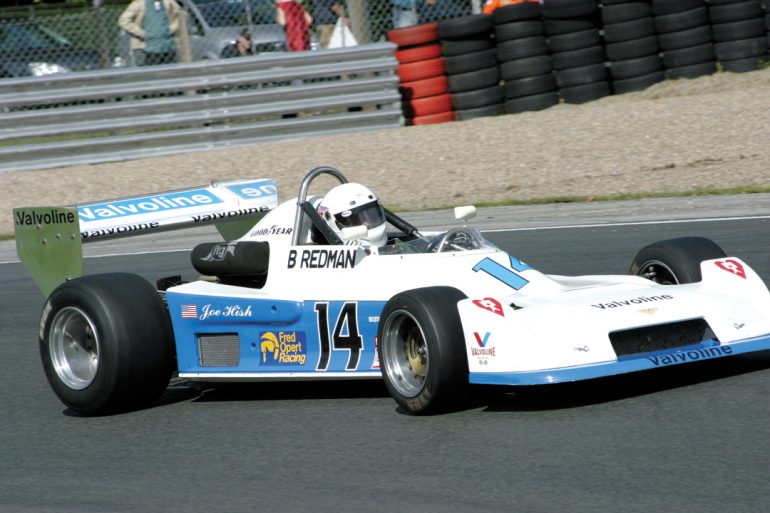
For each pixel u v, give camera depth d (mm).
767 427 17484
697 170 47500
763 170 46094
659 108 55875
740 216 38969
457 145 55031
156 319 23172
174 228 27781
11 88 56094
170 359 23422
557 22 59281
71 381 23391
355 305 22125
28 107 58969
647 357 19312
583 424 18625
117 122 57250
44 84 56344
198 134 58281
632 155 50406
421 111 60406
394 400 21719
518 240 39469
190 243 45875
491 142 54750
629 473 16109
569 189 47719
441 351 19375
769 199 41500
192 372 24047
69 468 19484
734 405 18781
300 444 19438
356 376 21734
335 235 24172
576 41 59312
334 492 16719
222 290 24234
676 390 20078
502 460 17266
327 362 22359
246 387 25047
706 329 20297
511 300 21094
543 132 55094
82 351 23688
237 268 24438
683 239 23422
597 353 18969
